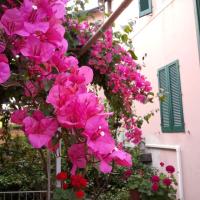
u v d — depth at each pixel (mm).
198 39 4320
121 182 5402
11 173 5406
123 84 3275
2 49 925
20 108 1056
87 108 790
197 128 4586
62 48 1035
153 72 6305
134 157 6094
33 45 919
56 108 788
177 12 5211
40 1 911
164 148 5738
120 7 1991
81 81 917
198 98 4547
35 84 1003
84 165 842
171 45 5473
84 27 2781
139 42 7074
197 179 4590
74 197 2068
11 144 4703
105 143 775
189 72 4824
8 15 886
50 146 854
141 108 6840
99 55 2844
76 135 810
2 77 848
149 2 6316
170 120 5449
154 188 4188
